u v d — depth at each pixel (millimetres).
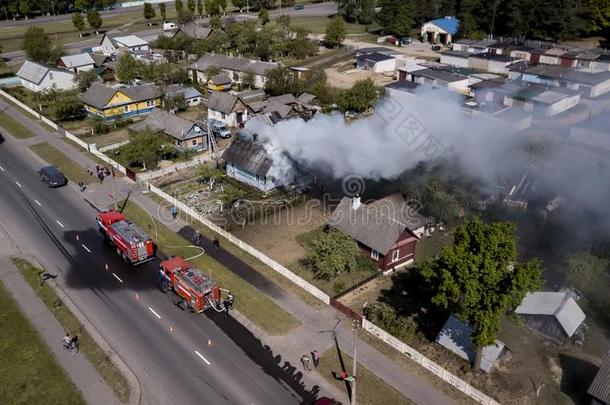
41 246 51531
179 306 43250
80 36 165375
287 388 35156
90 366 36625
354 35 160375
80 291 44844
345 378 33031
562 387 35969
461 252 34531
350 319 42000
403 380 36062
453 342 38875
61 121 89625
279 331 40500
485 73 114688
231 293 44875
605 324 41969
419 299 45094
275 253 51594
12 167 69688
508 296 33062
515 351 39281
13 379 35375
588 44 134375
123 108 89125
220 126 81250
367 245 49188
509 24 138250
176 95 92875
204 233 54625
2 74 118188
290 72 99125
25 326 40375
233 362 37312
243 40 132625
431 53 136375
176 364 37000
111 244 52250
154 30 173875
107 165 70875
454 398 34688
